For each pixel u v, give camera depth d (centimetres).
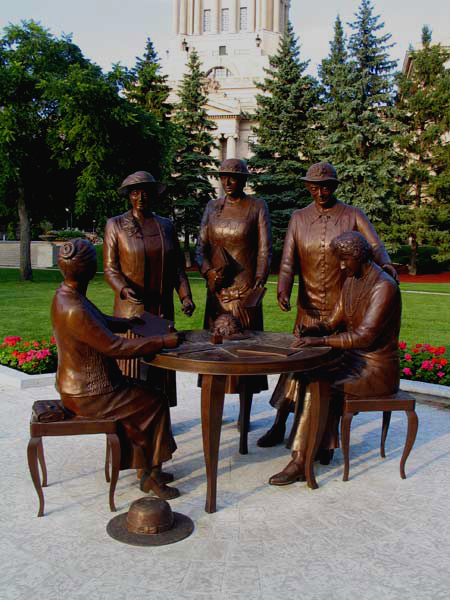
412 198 2898
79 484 421
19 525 357
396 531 354
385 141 2697
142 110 2297
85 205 2136
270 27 6131
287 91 2944
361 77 2780
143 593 287
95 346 363
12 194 2338
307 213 511
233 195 526
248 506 387
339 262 466
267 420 594
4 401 629
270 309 1482
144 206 495
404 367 727
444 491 414
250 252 525
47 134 2189
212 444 372
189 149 3075
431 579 302
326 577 302
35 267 3117
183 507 385
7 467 451
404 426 568
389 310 418
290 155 2895
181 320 1284
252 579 300
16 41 2248
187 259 3144
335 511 380
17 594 285
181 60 6000
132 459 381
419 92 2823
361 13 2791
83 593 287
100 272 2631
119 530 349
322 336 449
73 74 2020
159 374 505
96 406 371
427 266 3022
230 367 355
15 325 1170
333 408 438
